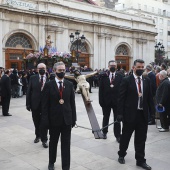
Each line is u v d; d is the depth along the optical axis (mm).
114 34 29844
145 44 33656
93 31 27828
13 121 9062
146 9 56219
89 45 27672
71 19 25469
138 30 32219
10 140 6750
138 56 32906
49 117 4555
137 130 4934
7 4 20953
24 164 5109
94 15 28094
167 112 7508
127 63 32125
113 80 6590
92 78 21156
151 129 7832
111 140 6641
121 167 4887
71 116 4645
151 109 4984
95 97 16156
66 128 4602
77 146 6156
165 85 7246
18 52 22344
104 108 6742
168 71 8602
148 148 6004
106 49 29016
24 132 7551
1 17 20719
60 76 4547
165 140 6645
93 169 4812
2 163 5160
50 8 24172
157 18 56406
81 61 27234
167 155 5539
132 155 5539
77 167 4910
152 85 8531
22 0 22094
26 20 22422
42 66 6410
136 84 4891
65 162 4543
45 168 4906
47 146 6121
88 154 5609
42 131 5965
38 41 23344
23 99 15328
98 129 5910
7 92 9914
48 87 4547
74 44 26703
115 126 6523
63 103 4535
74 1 26781
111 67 6605
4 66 21250
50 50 17516
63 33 25188
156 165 4992
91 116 6469
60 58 16906
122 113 4934
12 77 16031
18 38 22484
